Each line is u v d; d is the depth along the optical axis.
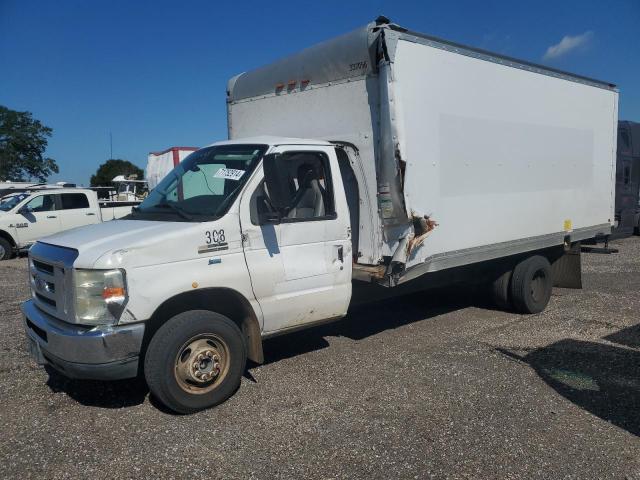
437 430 4.19
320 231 5.17
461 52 6.06
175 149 18.91
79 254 4.14
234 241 4.62
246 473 3.61
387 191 5.32
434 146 5.79
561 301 8.64
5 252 15.38
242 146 5.21
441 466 3.69
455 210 6.15
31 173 72.88
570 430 4.20
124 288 4.09
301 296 5.06
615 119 9.09
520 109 7.02
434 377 5.26
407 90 5.40
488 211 6.65
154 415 4.47
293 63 6.12
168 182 5.43
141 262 4.17
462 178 6.21
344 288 5.39
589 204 8.60
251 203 4.77
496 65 6.58
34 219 15.80
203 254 4.46
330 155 5.36
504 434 4.12
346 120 5.61
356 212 5.70
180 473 3.62
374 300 6.16
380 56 5.21
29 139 71.00
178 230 4.39
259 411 4.54
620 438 4.08
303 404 4.67
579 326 7.11
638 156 17.33
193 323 4.38
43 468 3.67
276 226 4.88
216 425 4.29
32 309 4.76
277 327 5.00
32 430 4.21
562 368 5.52
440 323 7.29
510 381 5.16
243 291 4.69
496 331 6.89
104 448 3.93
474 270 7.40
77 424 4.32
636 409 4.57
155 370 4.26
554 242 7.88
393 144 5.20
